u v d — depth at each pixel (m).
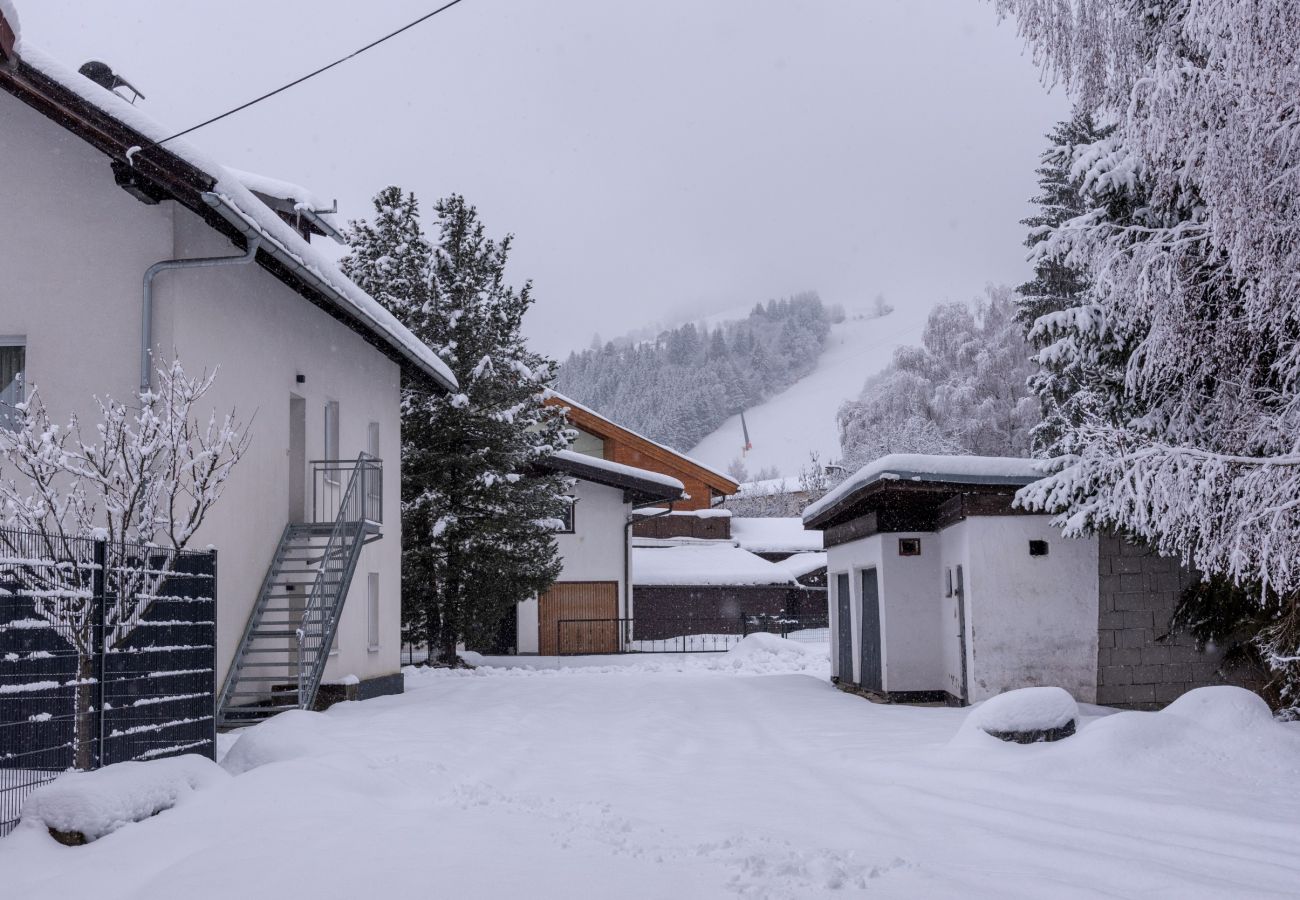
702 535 52.38
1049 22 12.22
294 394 17.89
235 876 6.12
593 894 5.68
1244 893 5.61
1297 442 11.06
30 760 8.20
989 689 16.56
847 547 22.33
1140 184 13.19
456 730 14.34
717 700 19.47
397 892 5.75
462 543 27.70
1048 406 28.81
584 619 38.19
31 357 13.88
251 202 14.38
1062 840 7.14
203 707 10.91
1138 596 16.66
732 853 6.69
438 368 24.08
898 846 6.93
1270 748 9.95
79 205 14.05
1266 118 10.16
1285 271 10.44
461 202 29.77
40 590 8.60
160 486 10.52
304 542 17.77
